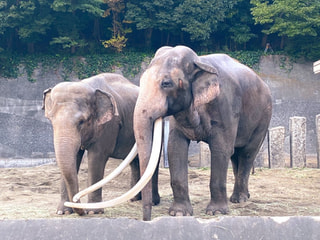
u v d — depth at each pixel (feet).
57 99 19.56
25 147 79.71
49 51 95.76
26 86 84.07
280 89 85.71
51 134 80.69
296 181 34.35
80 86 20.27
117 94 24.17
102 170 21.75
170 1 91.04
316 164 49.70
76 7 87.04
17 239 8.43
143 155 16.33
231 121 20.45
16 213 21.02
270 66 87.86
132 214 21.13
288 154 72.43
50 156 79.51
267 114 25.09
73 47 92.58
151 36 102.99
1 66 84.12
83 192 14.71
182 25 96.07
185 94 17.61
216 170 20.16
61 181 21.03
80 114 19.45
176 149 20.03
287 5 87.86
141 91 17.15
